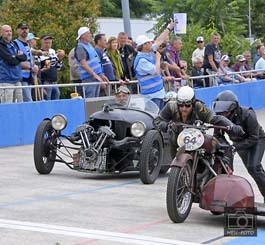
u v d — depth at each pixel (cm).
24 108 2297
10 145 2261
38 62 2395
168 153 1731
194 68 3128
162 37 2573
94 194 1505
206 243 1108
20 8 3459
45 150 1727
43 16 3444
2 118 2230
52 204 1395
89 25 3581
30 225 1216
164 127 1322
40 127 1725
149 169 1642
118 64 2561
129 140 1669
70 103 2423
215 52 3144
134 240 1116
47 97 2430
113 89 2516
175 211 1222
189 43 4159
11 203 1399
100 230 1184
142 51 2198
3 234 1152
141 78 2198
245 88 3447
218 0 5162
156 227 1209
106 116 1692
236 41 4656
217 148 1280
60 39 3372
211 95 3123
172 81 2677
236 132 1255
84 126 1700
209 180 1259
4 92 2239
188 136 1240
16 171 1784
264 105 3656
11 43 2194
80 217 1282
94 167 1669
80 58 2359
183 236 1149
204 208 1221
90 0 3619
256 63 3691
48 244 1090
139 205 1397
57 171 1797
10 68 2195
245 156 1323
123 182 1664
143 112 1750
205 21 5162
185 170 1237
